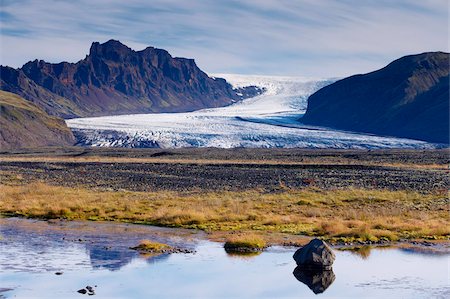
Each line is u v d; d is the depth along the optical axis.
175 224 45.84
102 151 192.12
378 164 118.25
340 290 26.44
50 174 93.94
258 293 25.95
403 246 37.94
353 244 38.56
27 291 25.39
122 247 36.03
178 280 27.97
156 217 48.06
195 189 71.69
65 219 48.69
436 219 48.84
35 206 53.75
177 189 71.75
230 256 33.91
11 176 89.94
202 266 31.05
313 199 60.56
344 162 126.62
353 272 30.06
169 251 35.06
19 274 28.50
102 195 64.38
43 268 29.81
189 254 34.38
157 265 31.08
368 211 52.62
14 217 49.78
